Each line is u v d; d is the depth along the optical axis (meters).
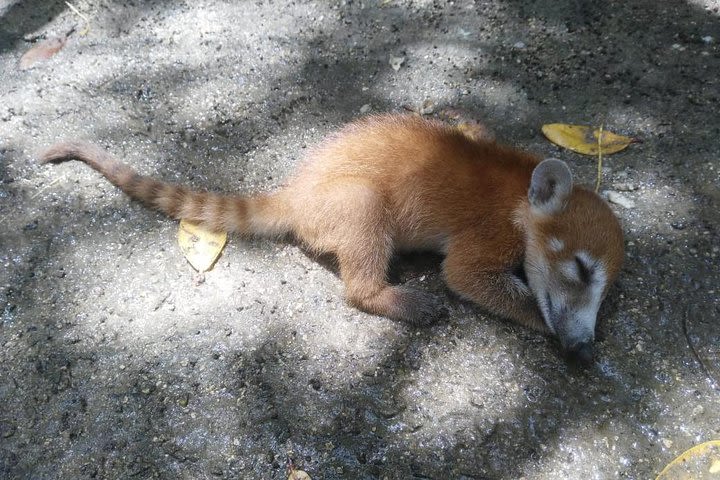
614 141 0.60
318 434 0.48
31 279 0.55
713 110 0.61
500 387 0.50
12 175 0.60
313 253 0.56
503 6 0.71
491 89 0.65
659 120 0.61
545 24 0.69
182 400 0.50
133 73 0.67
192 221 0.57
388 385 0.50
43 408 0.49
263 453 0.48
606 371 0.50
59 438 0.48
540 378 0.50
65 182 0.60
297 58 0.68
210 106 0.65
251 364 0.51
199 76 0.67
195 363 0.51
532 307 0.52
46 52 0.69
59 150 0.60
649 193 0.57
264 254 0.56
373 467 0.47
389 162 0.53
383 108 0.64
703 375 0.49
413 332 0.52
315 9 0.72
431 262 0.56
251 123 0.64
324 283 0.55
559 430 0.48
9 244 0.56
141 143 0.62
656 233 0.55
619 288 0.53
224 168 0.61
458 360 0.51
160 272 0.55
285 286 0.54
